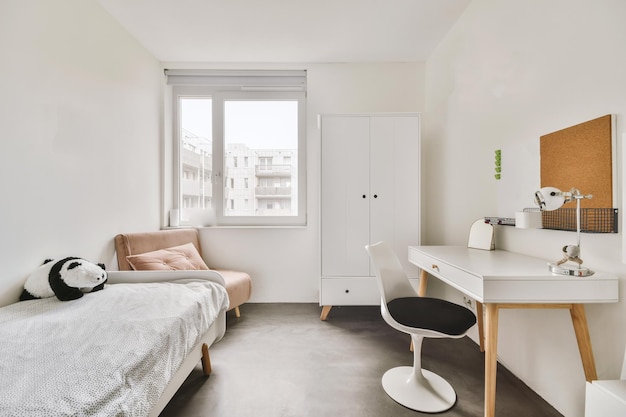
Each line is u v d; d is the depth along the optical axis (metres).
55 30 1.75
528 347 1.63
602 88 1.21
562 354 1.41
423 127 3.06
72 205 1.89
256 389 1.62
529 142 1.61
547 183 1.49
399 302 1.68
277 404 1.50
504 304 1.26
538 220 1.38
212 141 3.15
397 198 2.61
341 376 1.75
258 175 3.18
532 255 1.64
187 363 1.47
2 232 1.46
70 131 1.87
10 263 1.50
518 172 1.71
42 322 1.23
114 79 2.30
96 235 2.10
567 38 1.38
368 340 2.21
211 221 3.15
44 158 1.69
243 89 3.11
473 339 2.21
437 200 2.79
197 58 2.96
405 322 1.45
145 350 1.05
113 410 0.82
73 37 1.89
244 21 2.37
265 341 2.19
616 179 1.17
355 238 2.61
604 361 1.21
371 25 2.44
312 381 1.70
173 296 1.56
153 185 2.88
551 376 1.48
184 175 3.19
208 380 1.70
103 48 2.18
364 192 2.61
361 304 2.60
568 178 1.36
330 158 2.60
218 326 1.89
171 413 1.43
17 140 1.53
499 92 1.88
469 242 2.05
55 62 1.75
